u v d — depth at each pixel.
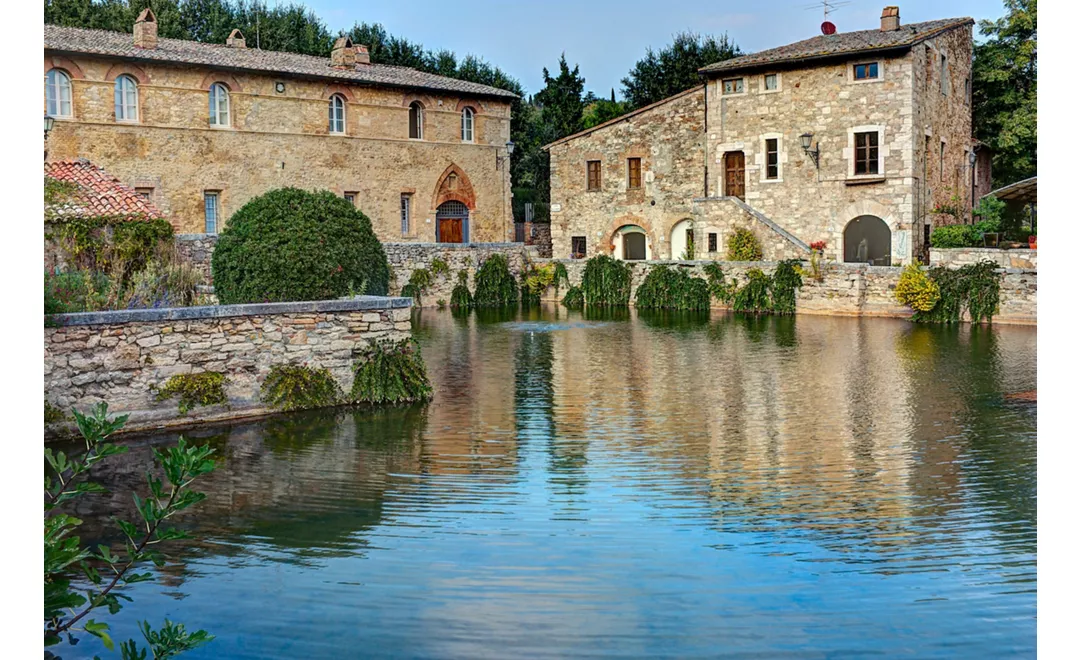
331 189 37.78
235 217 17.91
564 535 8.98
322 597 7.66
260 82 35.75
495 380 17.64
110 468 11.37
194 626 7.20
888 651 6.70
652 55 52.66
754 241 33.28
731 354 21.03
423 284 33.25
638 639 6.91
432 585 7.86
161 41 35.12
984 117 41.94
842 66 34.28
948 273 27.14
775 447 12.26
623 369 18.94
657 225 39.41
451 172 41.25
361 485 10.64
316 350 14.88
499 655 6.72
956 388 16.33
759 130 36.25
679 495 10.19
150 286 17.66
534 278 35.84
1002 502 9.83
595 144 40.75
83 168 25.06
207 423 13.74
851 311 29.52
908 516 9.43
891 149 33.66
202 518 9.55
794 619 7.20
